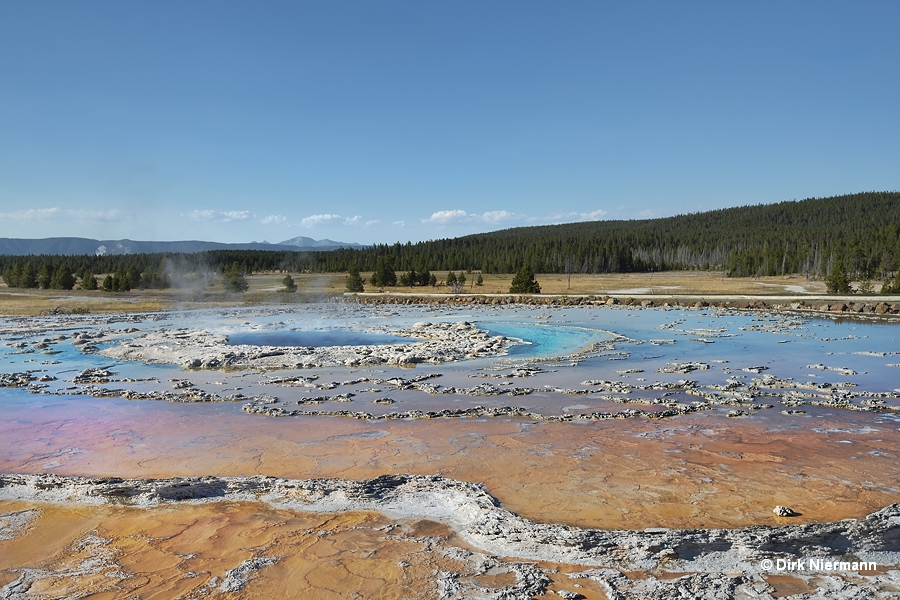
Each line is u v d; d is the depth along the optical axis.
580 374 29.19
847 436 18.81
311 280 118.31
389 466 16.52
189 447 18.30
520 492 14.49
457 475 15.73
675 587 10.23
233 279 87.81
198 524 12.94
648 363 32.06
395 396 24.91
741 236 194.00
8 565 11.27
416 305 73.94
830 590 10.20
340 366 31.78
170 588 10.38
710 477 15.35
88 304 71.00
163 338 40.78
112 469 16.45
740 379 27.64
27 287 101.06
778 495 14.17
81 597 10.14
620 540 11.48
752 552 11.19
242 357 33.16
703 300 67.00
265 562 11.19
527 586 10.23
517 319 55.25
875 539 11.71
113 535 12.48
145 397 24.77
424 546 11.88
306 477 15.73
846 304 58.69
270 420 21.30
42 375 29.73
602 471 15.86
